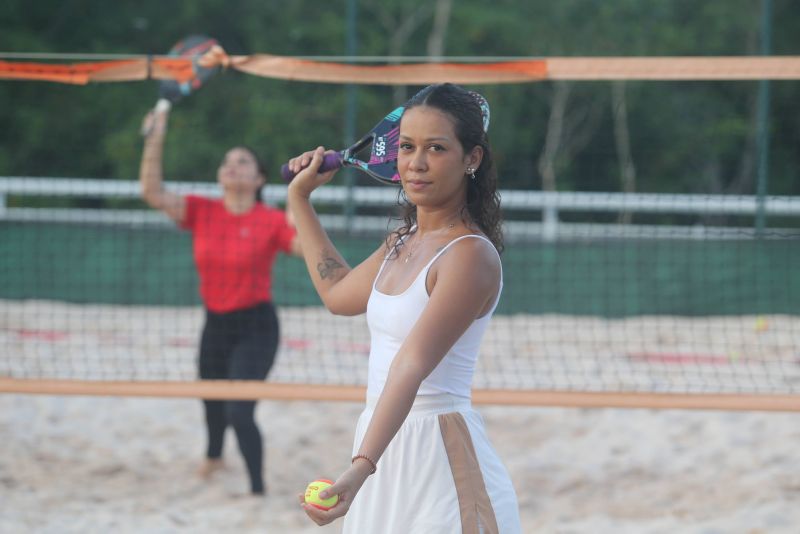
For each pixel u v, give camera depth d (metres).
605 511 12.88
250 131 53.09
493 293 6.23
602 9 56.94
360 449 5.62
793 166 51.12
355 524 6.38
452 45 57.81
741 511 12.68
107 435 15.95
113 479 14.01
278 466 14.72
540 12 58.19
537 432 16.05
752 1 55.41
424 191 6.27
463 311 6.02
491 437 15.84
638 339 23.81
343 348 22.05
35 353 20.83
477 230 6.38
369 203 31.39
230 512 12.74
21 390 12.44
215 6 57.03
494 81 12.16
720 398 11.77
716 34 55.81
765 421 16.23
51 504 12.88
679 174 55.94
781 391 17.75
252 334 13.33
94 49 56.53
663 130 55.47
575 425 16.36
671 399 11.82
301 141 52.66
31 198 48.91
